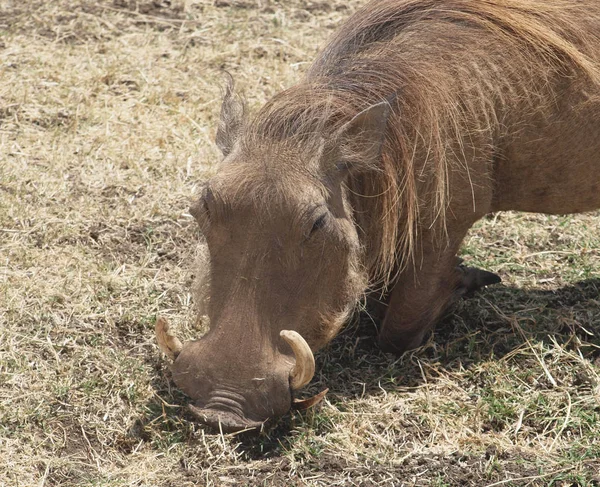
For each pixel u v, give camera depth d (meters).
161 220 3.13
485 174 2.71
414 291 2.74
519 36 2.70
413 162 2.62
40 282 2.89
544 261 3.08
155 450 2.57
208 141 3.41
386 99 2.53
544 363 2.73
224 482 2.48
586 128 2.75
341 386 2.71
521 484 2.47
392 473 2.50
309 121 2.52
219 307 2.47
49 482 2.49
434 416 2.62
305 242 2.47
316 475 2.50
